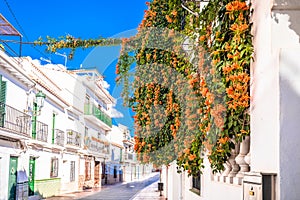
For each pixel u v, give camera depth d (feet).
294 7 9.80
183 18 21.45
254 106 11.00
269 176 9.11
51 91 81.00
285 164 8.87
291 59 9.11
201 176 20.48
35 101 73.46
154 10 22.76
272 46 9.78
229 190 13.88
